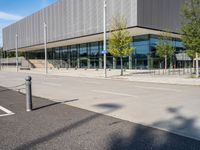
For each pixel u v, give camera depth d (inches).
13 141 211.9
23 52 3503.9
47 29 2285.9
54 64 2719.0
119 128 248.5
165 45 1542.8
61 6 2084.2
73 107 362.3
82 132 235.1
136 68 1753.2
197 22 877.8
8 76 1243.2
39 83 806.5
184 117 298.0
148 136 223.0
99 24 1688.0
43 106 370.6
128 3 1477.6
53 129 245.8
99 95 497.0
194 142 208.1
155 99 438.6
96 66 2091.5
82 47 2262.6
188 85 703.1
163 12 1616.6
